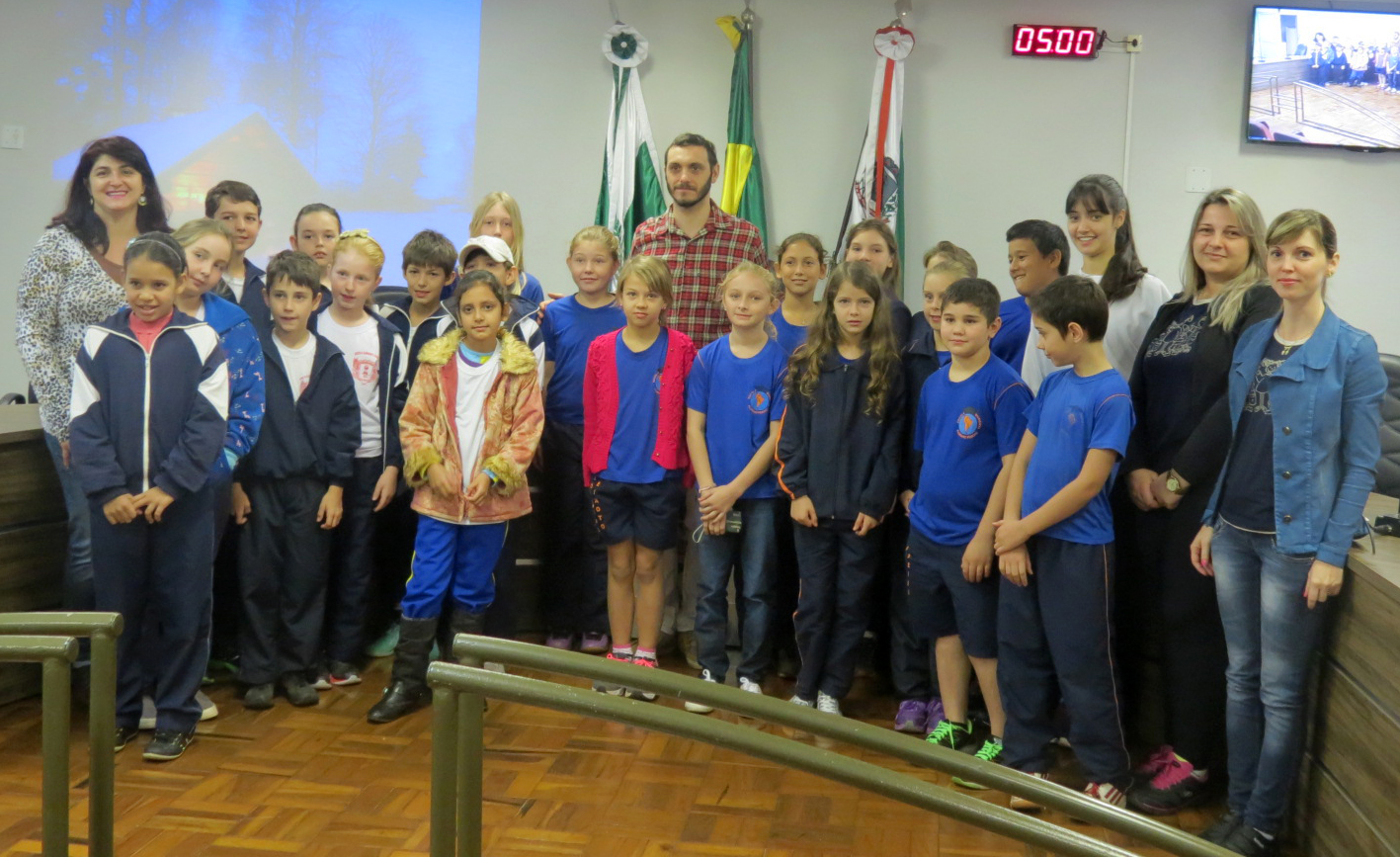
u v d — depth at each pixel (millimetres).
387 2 5059
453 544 3004
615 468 3131
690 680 1396
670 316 3506
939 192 5016
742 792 2316
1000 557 2527
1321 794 2287
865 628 2965
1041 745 2549
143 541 2637
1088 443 2418
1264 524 2236
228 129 5090
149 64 5055
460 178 5121
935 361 2953
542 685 1370
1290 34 4781
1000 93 4961
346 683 3160
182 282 2686
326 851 2193
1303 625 2193
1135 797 2520
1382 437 3715
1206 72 4871
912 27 4957
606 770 2365
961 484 2680
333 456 3027
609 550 3195
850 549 2926
